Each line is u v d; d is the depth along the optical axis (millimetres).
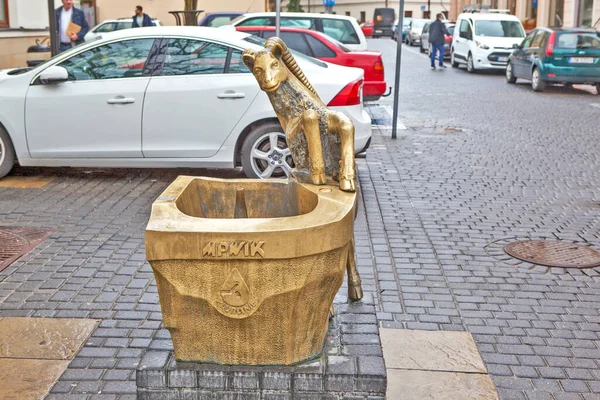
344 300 3520
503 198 7926
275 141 7965
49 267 5520
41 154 8203
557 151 10766
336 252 2760
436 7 70438
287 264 2668
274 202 3311
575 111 15453
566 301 5031
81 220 6801
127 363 4020
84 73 8133
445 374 3938
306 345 2865
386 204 7566
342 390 2814
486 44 24219
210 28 8352
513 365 4070
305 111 3066
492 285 5305
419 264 5723
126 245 6078
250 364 2840
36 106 8086
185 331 2803
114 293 5020
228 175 8836
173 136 8008
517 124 13469
